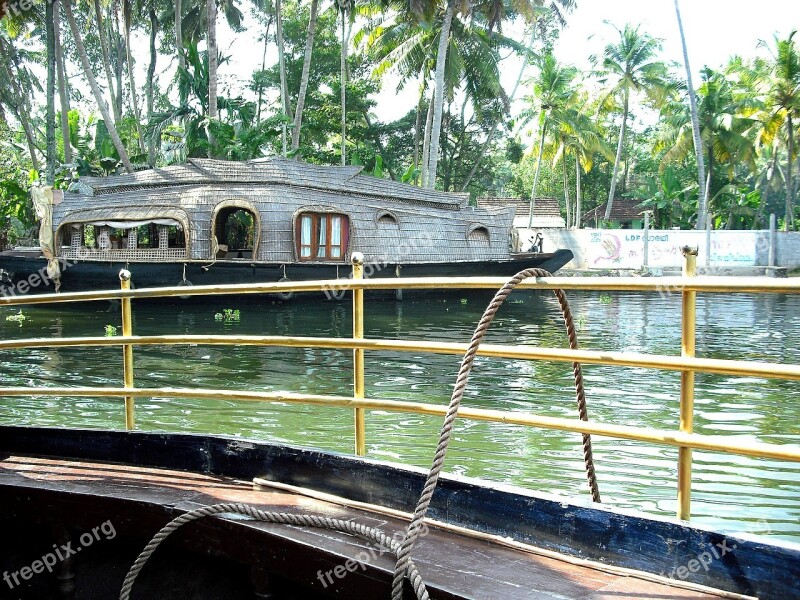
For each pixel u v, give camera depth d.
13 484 3.19
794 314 19.86
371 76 34.47
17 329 15.57
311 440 6.77
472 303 23.11
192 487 3.20
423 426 7.29
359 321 3.21
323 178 21.77
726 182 44.12
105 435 3.65
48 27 26.28
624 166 53.09
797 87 36.53
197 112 28.70
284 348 12.98
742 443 2.31
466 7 28.22
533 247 31.45
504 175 59.72
